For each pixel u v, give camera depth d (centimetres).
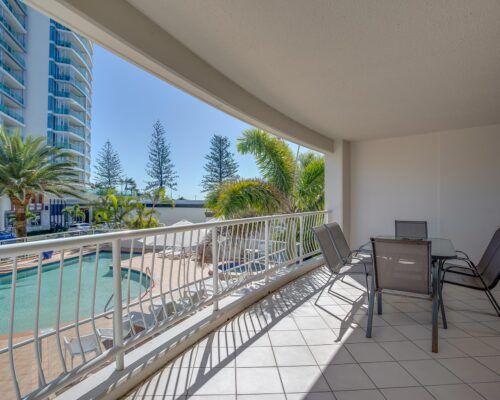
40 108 2700
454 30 219
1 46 2284
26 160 1276
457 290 390
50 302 629
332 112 415
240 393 181
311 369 207
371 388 186
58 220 2388
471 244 496
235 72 294
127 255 991
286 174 707
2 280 705
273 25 217
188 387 185
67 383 144
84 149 3291
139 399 173
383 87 327
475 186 493
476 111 410
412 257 250
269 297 355
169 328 260
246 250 332
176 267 763
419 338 254
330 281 419
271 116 394
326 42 238
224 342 244
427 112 414
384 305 331
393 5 192
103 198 1784
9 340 127
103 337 317
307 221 520
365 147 592
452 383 192
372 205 584
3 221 1719
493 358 221
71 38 2950
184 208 2162
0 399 272
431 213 529
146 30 211
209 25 219
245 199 619
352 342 246
